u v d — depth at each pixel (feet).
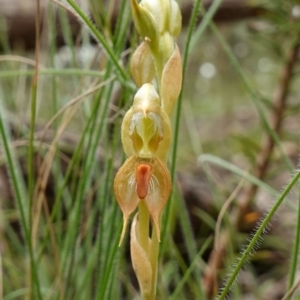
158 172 0.40
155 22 0.43
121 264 0.58
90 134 0.55
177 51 0.41
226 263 0.70
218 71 2.22
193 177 0.99
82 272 0.66
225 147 1.46
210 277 0.69
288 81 0.73
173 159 0.50
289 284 0.48
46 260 0.73
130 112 0.40
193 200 0.92
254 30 0.74
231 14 0.92
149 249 0.43
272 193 0.60
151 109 0.40
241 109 2.05
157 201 0.40
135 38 0.54
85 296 0.59
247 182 0.75
